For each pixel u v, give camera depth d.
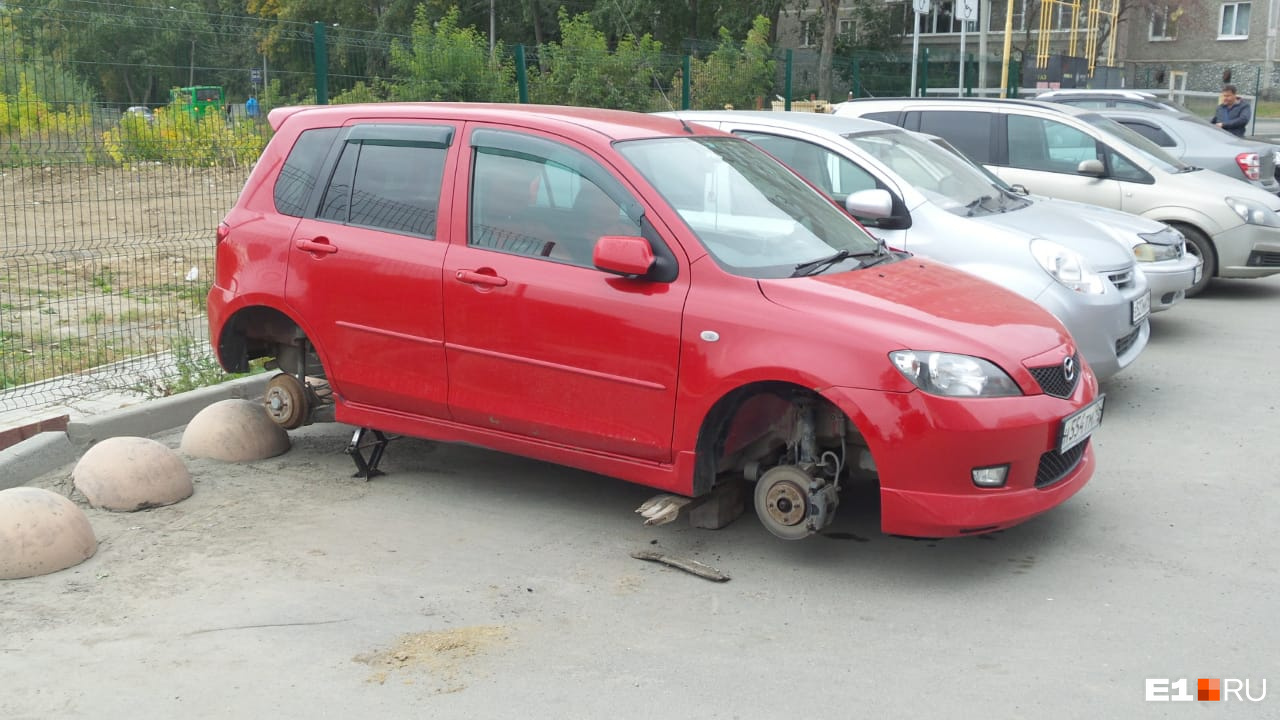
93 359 7.76
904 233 7.10
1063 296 6.62
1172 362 8.39
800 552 4.80
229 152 8.91
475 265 5.04
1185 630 4.05
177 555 4.71
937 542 4.91
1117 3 42.81
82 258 9.64
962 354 4.33
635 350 4.65
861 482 5.68
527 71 14.60
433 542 4.89
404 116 5.48
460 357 5.10
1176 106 16.27
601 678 3.69
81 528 4.67
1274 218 10.68
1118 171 10.75
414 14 54.69
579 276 4.82
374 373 5.38
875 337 4.32
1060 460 4.62
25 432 5.97
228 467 5.86
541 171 5.03
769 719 3.44
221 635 3.98
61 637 3.96
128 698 3.54
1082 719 3.44
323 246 5.46
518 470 5.87
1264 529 5.05
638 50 17.84
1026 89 27.48
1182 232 10.85
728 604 4.29
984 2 24.97
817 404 4.56
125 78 8.16
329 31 10.95
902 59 24.34
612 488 5.60
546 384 4.90
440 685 3.64
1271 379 7.84
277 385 5.86
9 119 7.42
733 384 4.45
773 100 19.97
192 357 7.44
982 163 10.90
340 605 4.24
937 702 3.54
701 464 4.64
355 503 5.36
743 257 4.75
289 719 3.42
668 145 5.18
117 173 8.73
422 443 6.32
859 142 7.57
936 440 4.24
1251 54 50.47
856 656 3.86
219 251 5.85
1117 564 4.66
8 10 7.45
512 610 4.21
